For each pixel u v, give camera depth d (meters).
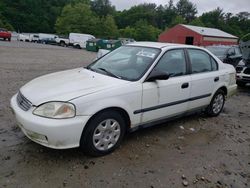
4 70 10.38
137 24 96.38
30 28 81.50
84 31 75.12
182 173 3.42
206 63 5.19
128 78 3.96
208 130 4.94
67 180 3.09
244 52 9.89
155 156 3.79
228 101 7.43
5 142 3.87
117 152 3.80
